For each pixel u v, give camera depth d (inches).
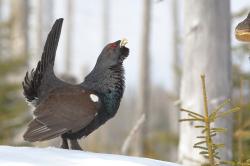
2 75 960.3
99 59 390.3
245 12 880.3
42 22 1625.2
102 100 380.2
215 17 519.5
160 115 2765.7
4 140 864.9
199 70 523.8
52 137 356.8
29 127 356.5
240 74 749.9
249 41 307.1
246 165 330.3
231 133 527.5
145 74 1566.2
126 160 309.6
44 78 385.1
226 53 522.9
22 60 1000.9
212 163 328.2
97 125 378.6
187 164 534.0
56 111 362.3
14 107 889.5
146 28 1581.0
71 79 837.2
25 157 298.0
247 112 578.9
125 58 394.0
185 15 534.0
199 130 525.7
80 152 321.7
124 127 2797.7
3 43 1046.4
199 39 523.8
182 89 541.0
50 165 285.4
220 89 521.0
